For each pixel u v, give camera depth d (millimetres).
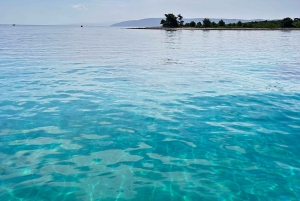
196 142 5473
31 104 7645
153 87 9633
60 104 7672
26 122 6371
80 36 46062
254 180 4230
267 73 12273
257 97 8430
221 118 6699
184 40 35469
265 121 6512
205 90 9258
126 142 5457
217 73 12289
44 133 5816
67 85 9836
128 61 16047
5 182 4129
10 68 13102
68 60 16078
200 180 4223
